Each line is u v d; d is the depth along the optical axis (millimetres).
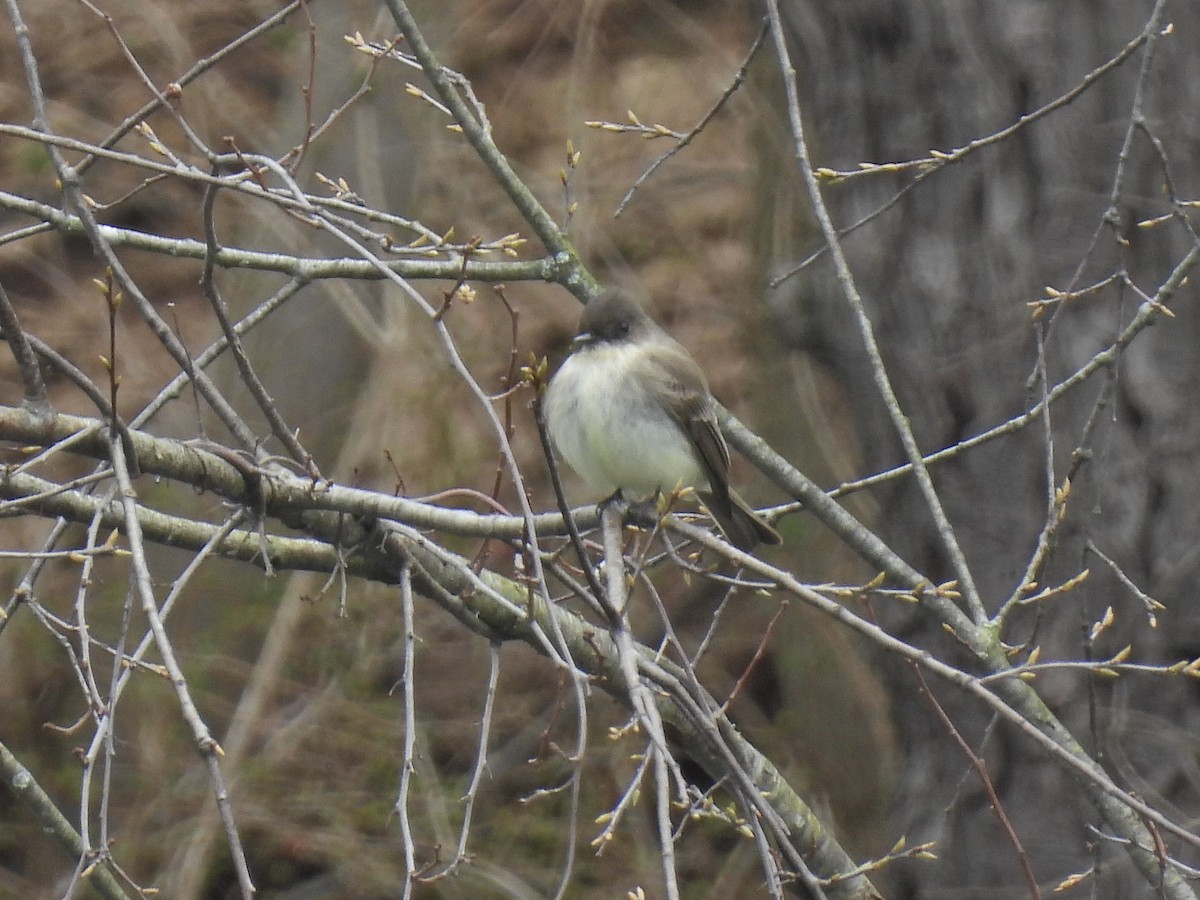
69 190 6664
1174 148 10203
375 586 16375
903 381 11109
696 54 19516
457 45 18406
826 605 5836
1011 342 10609
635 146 18922
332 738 15859
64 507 7145
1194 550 10156
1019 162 10586
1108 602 10297
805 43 11953
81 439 6648
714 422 9039
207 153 6930
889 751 15680
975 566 10742
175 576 16312
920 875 11188
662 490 9055
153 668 5672
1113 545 10273
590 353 9078
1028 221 10578
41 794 6738
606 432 8945
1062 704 10367
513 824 15789
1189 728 10195
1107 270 10320
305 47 17234
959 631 6961
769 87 16203
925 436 11016
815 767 16109
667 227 18688
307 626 16344
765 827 6766
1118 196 7219
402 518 7059
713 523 9664
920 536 11109
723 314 18094
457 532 7000
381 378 16766
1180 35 10203
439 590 7812
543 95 18953
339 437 16844
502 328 17438
